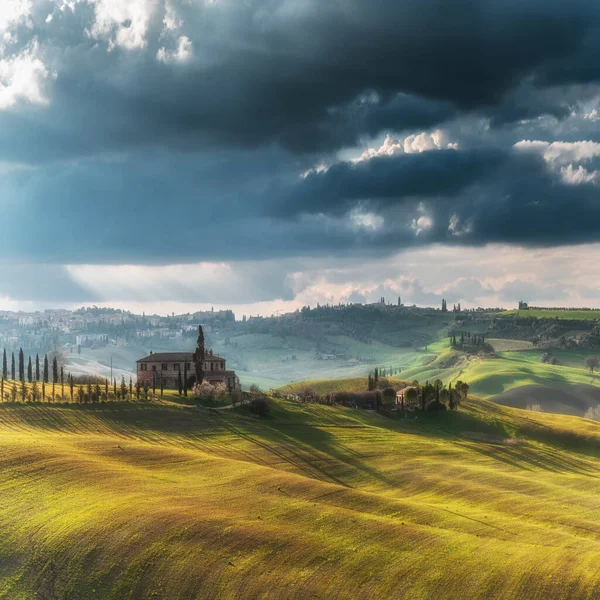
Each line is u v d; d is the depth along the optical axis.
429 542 86.62
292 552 81.12
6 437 127.88
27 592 75.94
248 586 73.69
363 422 199.38
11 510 91.81
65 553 80.81
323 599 71.69
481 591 73.94
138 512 89.50
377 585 74.75
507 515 112.75
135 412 170.62
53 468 107.50
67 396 180.00
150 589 74.38
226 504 96.75
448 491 127.88
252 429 169.75
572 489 138.88
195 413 177.38
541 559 83.19
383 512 101.56
